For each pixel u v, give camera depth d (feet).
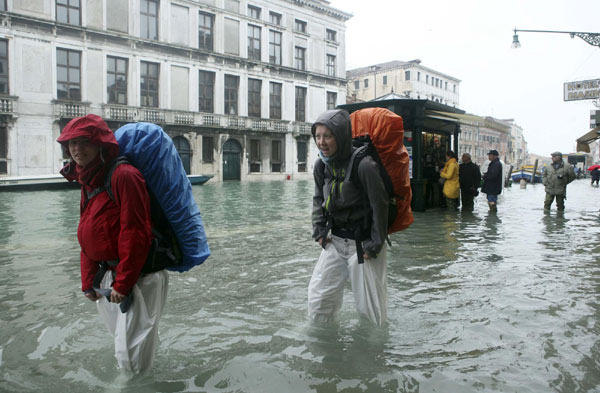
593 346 8.82
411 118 31.96
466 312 10.81
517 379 7.53
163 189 7.18
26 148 78.28
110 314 7.64
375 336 9.36
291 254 17.81
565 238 21.62
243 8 109.70
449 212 33.17
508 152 293.84
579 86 46.75
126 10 89.86
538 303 11.49
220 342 9.11
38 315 10.75
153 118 93.30
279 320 10.34
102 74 86.63
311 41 125.70
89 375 7.73
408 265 15.76
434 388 7.24
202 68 101.96
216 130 104.06
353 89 210.79
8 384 7.43
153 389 7.25
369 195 8.76
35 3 78.48
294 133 120.26
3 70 76.38
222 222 28.02
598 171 98.27
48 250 18.71
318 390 7.21
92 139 6.57
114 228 6.99
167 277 8.05
